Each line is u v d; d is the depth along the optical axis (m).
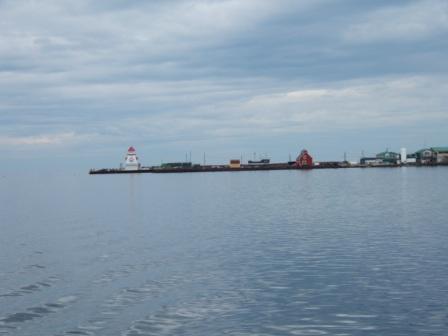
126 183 199.75
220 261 35.78
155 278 31.19
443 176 180.75
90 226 58.47
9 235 51.56
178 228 54.94
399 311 23.94
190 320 23.47
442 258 34.78
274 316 23.77
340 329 22.02
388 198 91.25
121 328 22.66
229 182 182.12
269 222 58.50
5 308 25.69
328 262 34.56
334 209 72.69
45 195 130.75
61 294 28.05
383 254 36.78
